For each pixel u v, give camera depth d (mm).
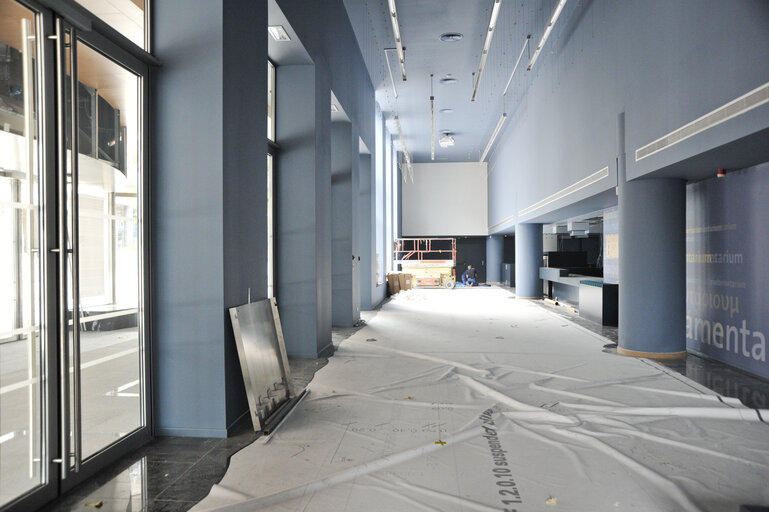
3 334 2459
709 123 4543
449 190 22328
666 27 5336
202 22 3586
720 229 5992
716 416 4000
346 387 4996
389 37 9500
